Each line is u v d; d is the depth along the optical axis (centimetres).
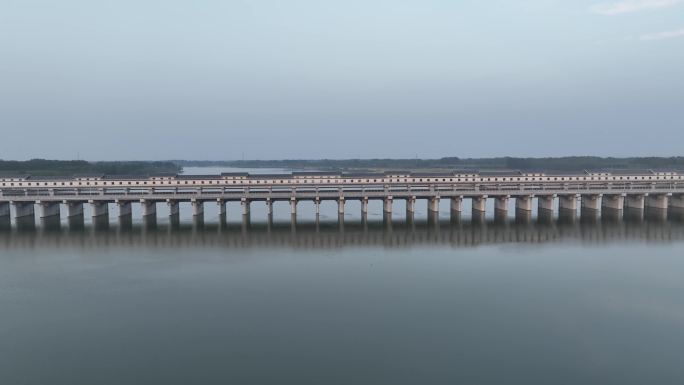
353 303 5294
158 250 7850
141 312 5003
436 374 3766
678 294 5519
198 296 5503
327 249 7962
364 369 3844
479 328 4619
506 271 6525
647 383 3631
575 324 4697
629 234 9131
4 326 4634
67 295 5509
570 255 7438
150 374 3769
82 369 3838
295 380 3684
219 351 4156
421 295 5544
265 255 7512
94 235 9119
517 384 3616
